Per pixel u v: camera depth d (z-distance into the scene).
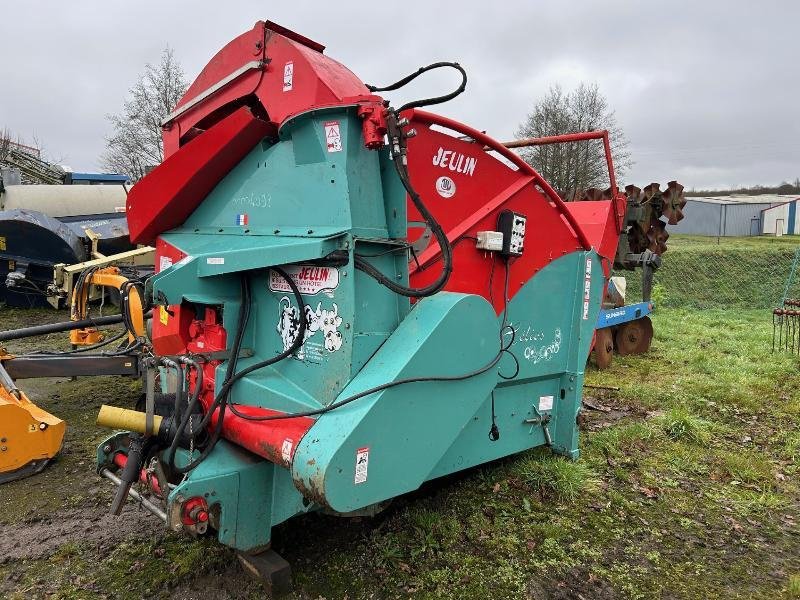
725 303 14.79
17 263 9.28
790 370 6.97
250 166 2.93
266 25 2.88
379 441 2.15
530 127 29.30
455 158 3.09
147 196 3.34
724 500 3.75
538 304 3.63
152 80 22.48
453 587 2.72
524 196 3.44
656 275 16.30
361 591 2.64
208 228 3.22
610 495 3.71
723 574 2.95
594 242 4.75
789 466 4.32
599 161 25.75
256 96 2.96
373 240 2.40
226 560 2.82
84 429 4.66
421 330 2.34
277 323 2.68
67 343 8.02
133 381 5.99
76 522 3.22
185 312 3.17
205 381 2.73
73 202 10.98
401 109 2.57
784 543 3.26
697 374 6.91
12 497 3.52
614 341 8.03
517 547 3.09
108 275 5.72
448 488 3.65
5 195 10.70
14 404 3.70
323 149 2.45
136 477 2.44
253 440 2.35
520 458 3.98
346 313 2.31
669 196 6.00
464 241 3.15
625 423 5.11
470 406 2.51
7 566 2.82
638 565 3.00
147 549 2.94
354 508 2.09
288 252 2.40
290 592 2.60
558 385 3.97
